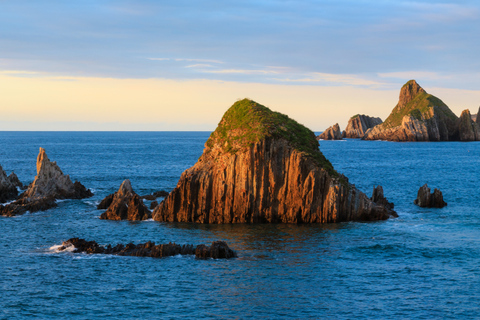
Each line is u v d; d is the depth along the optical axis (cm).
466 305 5419
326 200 8950
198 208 9106
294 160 8969
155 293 5722
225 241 7769
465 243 7669
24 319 5091
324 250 7294
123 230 8531
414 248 7394
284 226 8738
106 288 5850
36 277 6172
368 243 7644
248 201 8969
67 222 9181
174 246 7081
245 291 5784
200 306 5403
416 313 5244
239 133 9531
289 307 5384
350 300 5562
